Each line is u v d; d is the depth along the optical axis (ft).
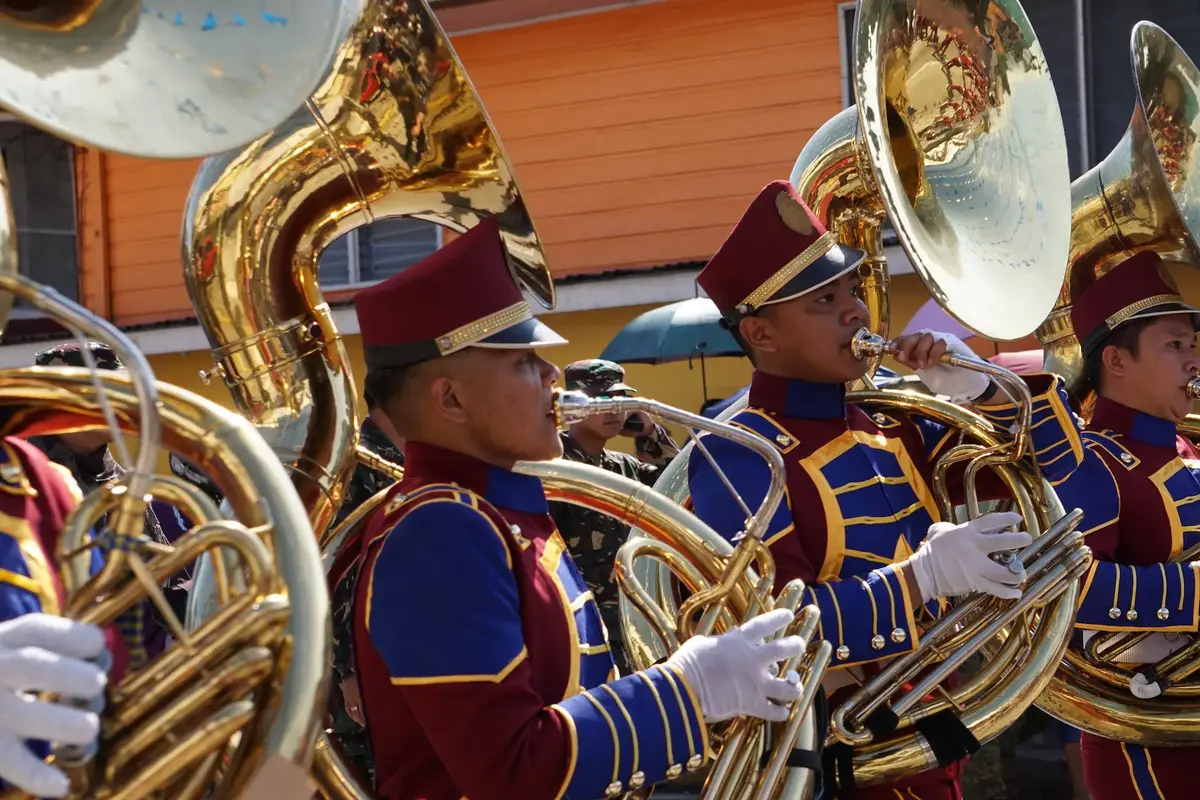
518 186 6.94
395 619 5.55
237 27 4.95
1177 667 9.99
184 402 4.51
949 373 8.77
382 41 6.58
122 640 5.09
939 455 8.95
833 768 7.50
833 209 9.07
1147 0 23.88
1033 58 9.62
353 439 7.08
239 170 6.84
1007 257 8.82
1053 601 8.30
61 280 29.35
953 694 8.13
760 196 8.48
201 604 5.71
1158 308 10.81
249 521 4.34
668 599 7.55
